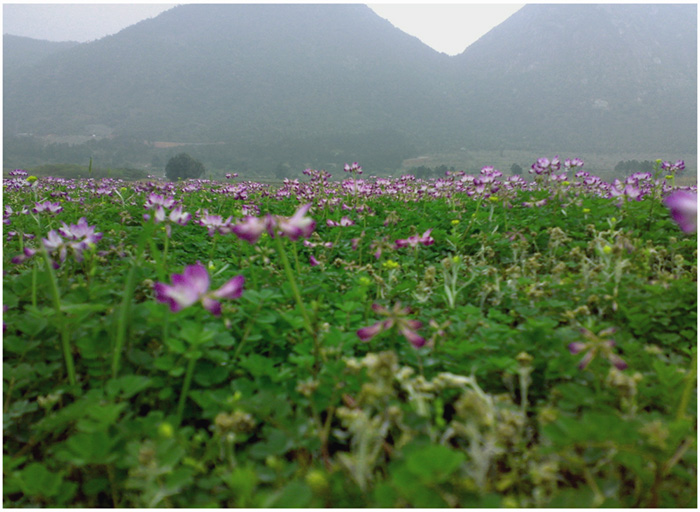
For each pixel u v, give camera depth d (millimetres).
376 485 1797
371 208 9867
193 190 15312
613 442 1714
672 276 4391
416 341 2334
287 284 4074
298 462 2143
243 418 1996
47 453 2305
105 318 2965
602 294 4031
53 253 3502
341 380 2439
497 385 2779
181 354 2664
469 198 10367
